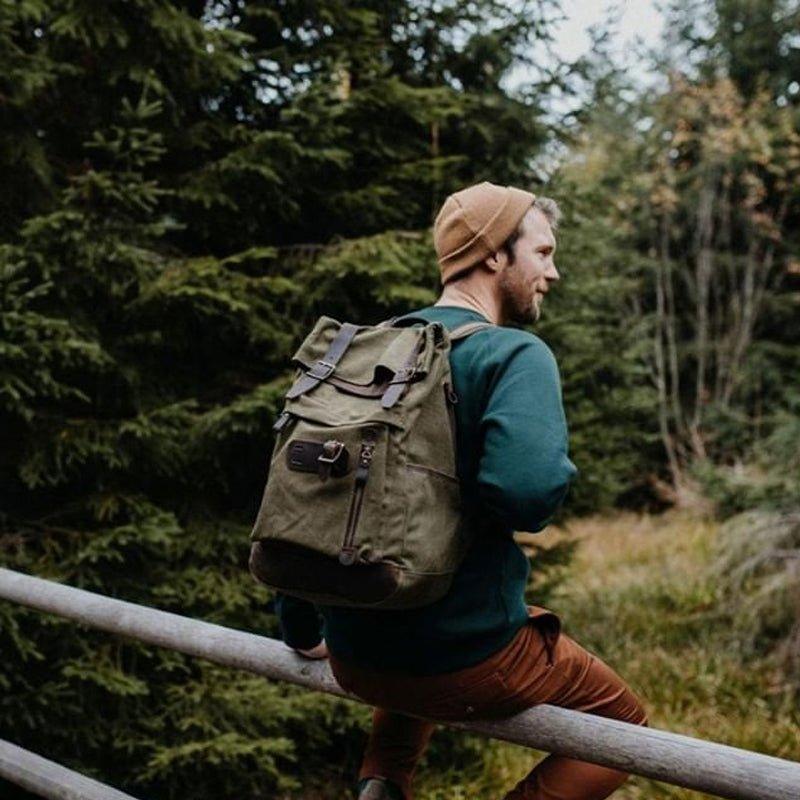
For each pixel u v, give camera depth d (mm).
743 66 12617
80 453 4074
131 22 4145
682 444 11945
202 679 4145
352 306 4762
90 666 3855
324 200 4758
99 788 2264
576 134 5520
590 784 1663
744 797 1347
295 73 4770
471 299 1619
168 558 4242
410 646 1485
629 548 8859
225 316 4305
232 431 4328
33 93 4098
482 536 1493
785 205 11805
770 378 11617
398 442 1371
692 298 12258
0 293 3643
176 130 4504
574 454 5426
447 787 4480
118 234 4062
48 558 4008
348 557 1337
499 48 5199
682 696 5410
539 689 1554
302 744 4637
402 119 5145
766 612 6039
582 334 5523
